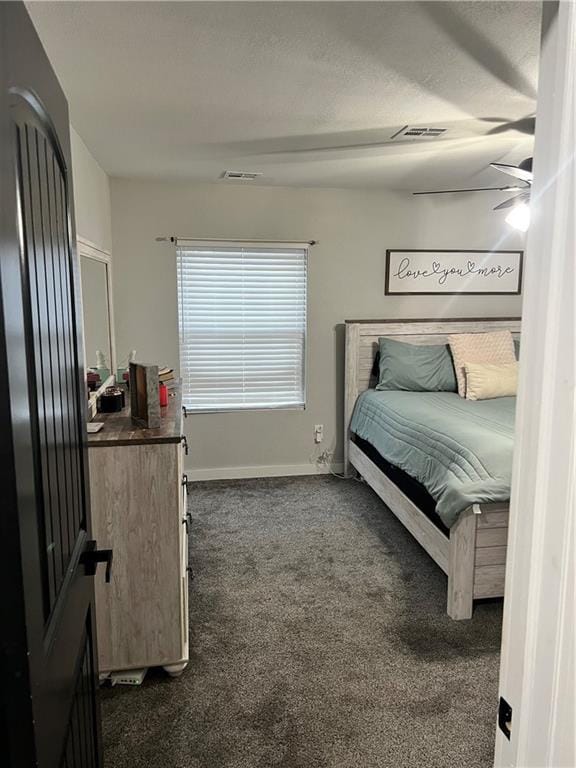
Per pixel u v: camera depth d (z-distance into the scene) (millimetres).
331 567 2984
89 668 1249
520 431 680
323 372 4410
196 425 4277
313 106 2352
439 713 1930
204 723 1890
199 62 1908
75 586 1071
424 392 4074
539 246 631
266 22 1625
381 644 2320
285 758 1741
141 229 3957
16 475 658
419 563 3031
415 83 2098
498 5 1533
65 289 1082
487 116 2479
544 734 653
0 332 624
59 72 1986
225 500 3939
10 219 667
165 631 2104
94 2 1501
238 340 4246
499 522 2441
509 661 718
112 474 2023
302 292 4289
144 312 4055
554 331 607
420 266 4398
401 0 1506
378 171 3602
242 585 2799
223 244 4070
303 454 4488
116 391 2588
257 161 3324
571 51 569
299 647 2303
